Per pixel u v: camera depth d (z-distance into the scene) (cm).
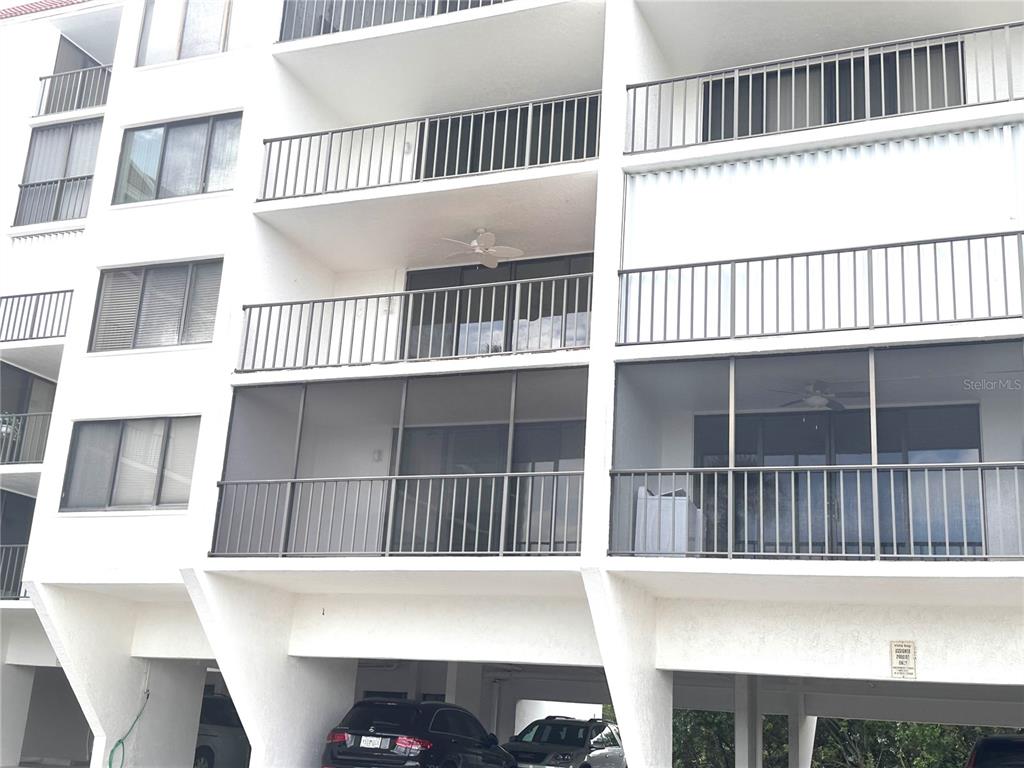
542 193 1680
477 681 2247
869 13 1639
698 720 3400
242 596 1684
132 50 2006
